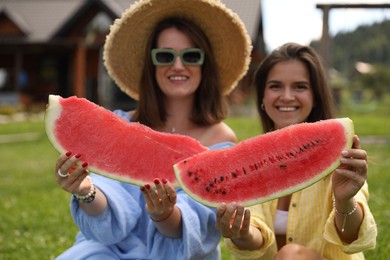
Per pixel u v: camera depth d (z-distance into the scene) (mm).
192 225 3461
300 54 3844
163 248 3555
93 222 3520
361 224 3238
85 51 30969
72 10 33781
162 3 4047
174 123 4145
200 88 4133
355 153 2918
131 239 3729
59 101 3250
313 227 3609
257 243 3480
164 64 3939
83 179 3139
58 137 3203
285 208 3773
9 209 7645
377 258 4828
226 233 3135
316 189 3623
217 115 4152
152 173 3270
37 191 9125
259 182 3104
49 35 31844
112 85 31484
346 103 47438
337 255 3535
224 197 3090
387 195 7582
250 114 28156
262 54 32406
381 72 62500
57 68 32469
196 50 3951
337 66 74938
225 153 3158
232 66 4422
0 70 32562
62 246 5703
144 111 4121
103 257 3561
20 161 13328
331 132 3070
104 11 31000
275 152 3125
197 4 4047
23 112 28016
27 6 34281
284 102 3830
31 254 5445
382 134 17031
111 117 3318
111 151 3254
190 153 3312
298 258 3309
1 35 32125
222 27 4211
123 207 3590
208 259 3742
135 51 4309
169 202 3150
